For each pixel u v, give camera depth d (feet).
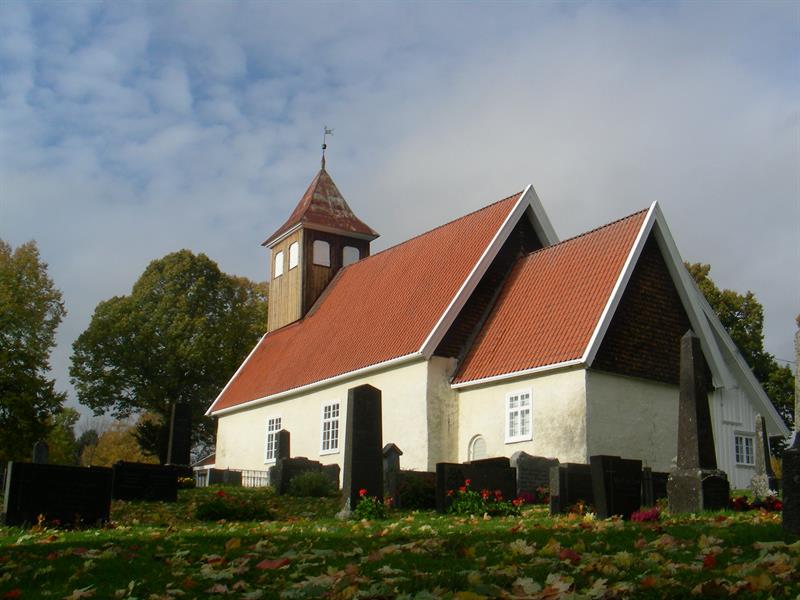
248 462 139.33
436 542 38.01
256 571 33.47
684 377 57.52
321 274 155.12
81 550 38.14
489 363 102.63
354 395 65.77
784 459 38.65
